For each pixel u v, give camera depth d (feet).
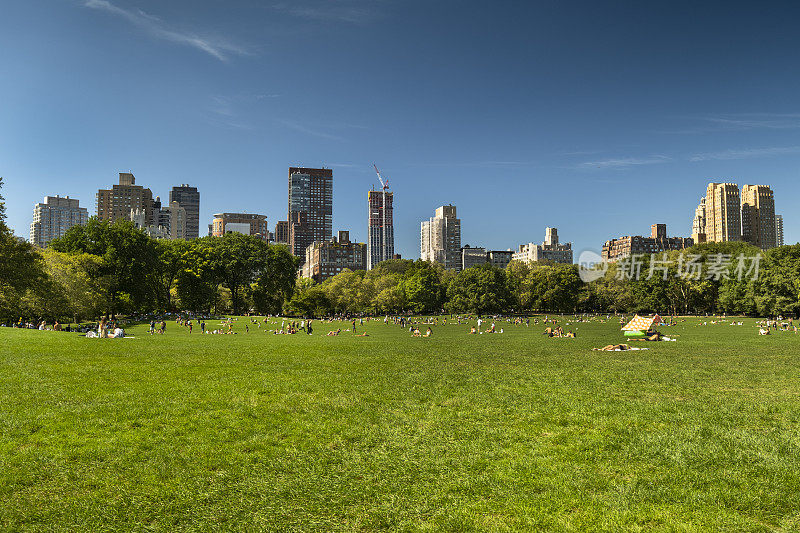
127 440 43.11
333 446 42.63
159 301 329.93
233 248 363.56
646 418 52.42
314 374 81.30
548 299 436.76
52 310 201.77
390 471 36.88
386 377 79.15
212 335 181.68
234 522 28.99
